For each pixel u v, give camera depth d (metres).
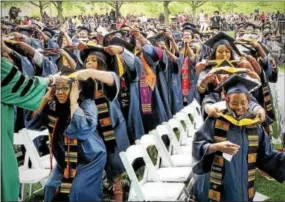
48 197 4.31
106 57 4.97
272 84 5.58
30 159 4.85
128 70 5.35
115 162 4.95
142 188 4.19
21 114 4.78
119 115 5.07
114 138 4.96
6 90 3.71
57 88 4.23
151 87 5.69
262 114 3.79
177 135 5.94
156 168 4.75
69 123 4.27
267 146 3.95
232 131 3.80
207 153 3.71
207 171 3.92
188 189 4.54
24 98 3.80
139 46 5.73
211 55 5.22
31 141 4.72
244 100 3.78
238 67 5.03
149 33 5.92
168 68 5.96
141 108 5.60
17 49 5.09
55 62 5.22
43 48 5.42
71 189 4.23
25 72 5.04
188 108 5.87
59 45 5.44
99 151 4.30
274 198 4.77
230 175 3.80
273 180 5.00
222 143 3.64
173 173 4.54
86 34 5.64
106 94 4.71
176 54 5.95
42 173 4.59
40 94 3.91
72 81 4.25
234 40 5.18
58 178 4.32
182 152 5.17
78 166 4.26
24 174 4.56
